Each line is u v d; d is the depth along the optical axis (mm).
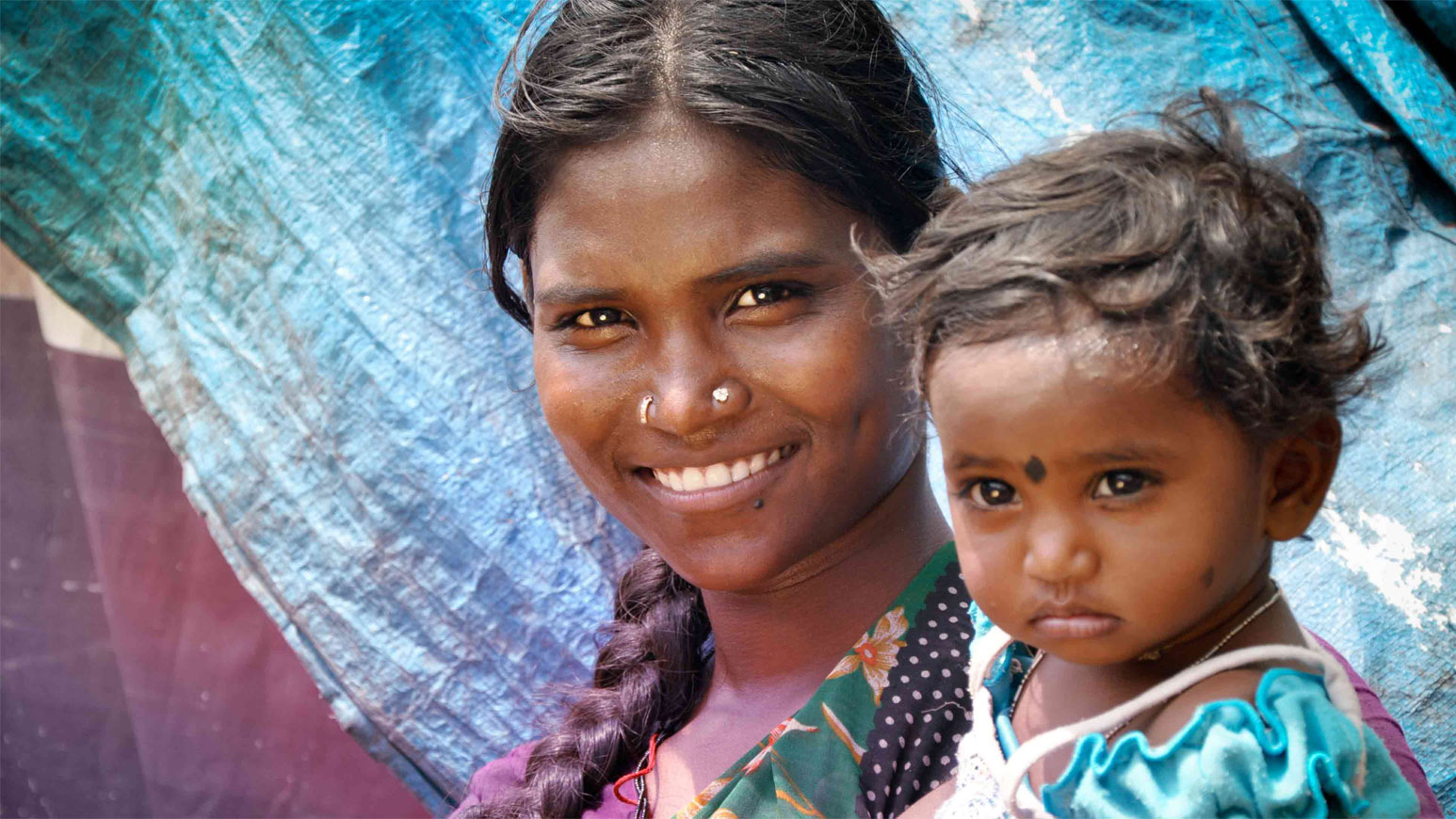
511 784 1714
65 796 3199
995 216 1001
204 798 3150
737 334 1312
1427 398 1704
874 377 1333
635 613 1757
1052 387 891
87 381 3223
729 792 1342
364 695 2262
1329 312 1085
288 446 2273
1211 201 930
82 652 3219
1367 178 1817
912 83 1475
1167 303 884
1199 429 892
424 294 2191
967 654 1318
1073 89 1865
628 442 1375
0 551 3248
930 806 1218
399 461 2211
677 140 1282
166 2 2252
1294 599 1674
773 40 1312
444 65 2154
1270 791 869
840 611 1458
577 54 1339
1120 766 920
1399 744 1141
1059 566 919
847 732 1313
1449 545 1633
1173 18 1878
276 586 2295
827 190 1307
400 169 2176
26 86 2340
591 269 1306
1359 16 1860
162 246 2354
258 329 2277
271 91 2215
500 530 2203
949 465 964
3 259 3229
